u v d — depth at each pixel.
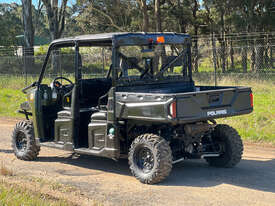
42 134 8.29
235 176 7.12
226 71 39.59
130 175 7.29
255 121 11.91
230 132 7.52
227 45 45.38
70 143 7.66
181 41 7.91
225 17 44.88
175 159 7.27
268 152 9.12
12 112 16.45
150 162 6.67
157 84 7.60
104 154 7.11
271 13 41.50
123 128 7.11
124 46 7.08
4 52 40.62
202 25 49.09
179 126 6.95
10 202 5.27
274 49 41.03
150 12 40.03
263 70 31.59
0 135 11.72
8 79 24.69
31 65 35.94
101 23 36.59
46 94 8.23
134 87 7.23
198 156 7.24
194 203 5.71
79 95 7.77
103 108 7.40
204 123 7.10
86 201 5.71
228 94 6.90
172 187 6.47
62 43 7.90
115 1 35.69
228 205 5.63
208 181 6.82
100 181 6.88
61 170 7.71
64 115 7.79
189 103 6.33
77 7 35.59
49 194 5.97
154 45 7.50
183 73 8.02
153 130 7.08
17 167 7.94
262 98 16.22
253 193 6.17
